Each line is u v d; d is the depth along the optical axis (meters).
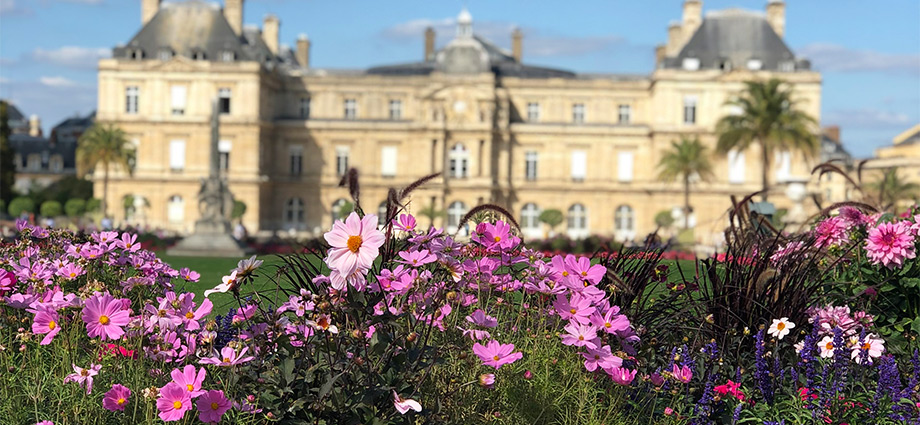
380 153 90.12
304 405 6.63
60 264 8.91
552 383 7.52
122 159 79.06
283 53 117.31
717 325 9.01
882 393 7.89
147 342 7.41
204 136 85.75
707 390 7.64
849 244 10.35
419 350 6.70
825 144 132.75
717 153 69.06
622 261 9.38
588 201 90.88
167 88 85.81
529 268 8.23
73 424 6.77
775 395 8.30
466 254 8.11
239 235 59.91
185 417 6.46
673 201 89.06
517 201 91.12
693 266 13.84
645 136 90.50
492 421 7.20
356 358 6.48
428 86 92.75
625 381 7.35
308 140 90.38
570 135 90.88
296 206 90.62
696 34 91.00
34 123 154.88
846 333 8.85
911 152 130.25
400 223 7.78
